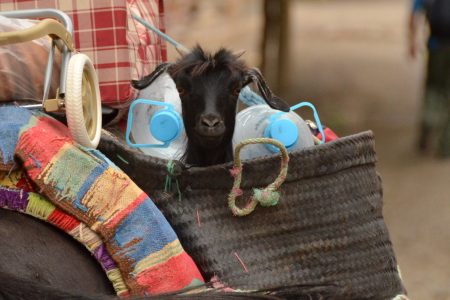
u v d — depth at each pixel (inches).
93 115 128.3
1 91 125.8
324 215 131.8
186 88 143.8
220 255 125.4
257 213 128.3
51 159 113.6
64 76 126.1
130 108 144.6
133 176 128.1
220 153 146.6
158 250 115.7
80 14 153.1
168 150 148.0
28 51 131.4
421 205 486.3
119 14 152.8
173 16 794.2
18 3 157.0
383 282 135.5
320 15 1574.8
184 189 126.8
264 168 127.7
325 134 166.9
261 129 141.3
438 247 421.1
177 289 115.5
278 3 713.6
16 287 97.2
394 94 844.0
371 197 137.4
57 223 114.5
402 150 618.8
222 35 959.0
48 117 126.1
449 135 584.4
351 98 821.2
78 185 114.3
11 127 113.7
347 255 132.7
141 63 165.3
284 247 128.9
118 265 115.3
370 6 1752.0
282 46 716.7
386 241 138.4
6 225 111.2
